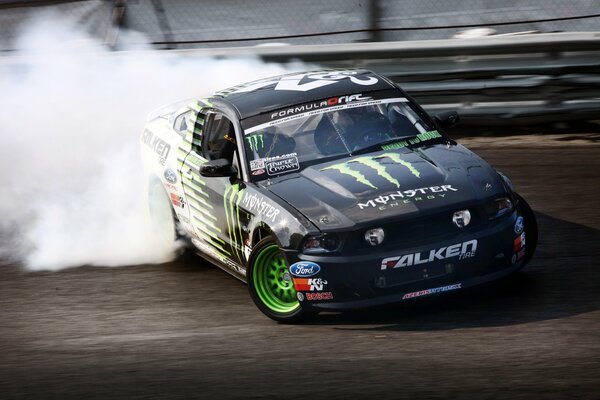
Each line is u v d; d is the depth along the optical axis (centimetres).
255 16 3659
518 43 3034
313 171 1880
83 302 2108
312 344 1658
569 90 3038
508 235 1730
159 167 2372
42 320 2000
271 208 1805
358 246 1673
